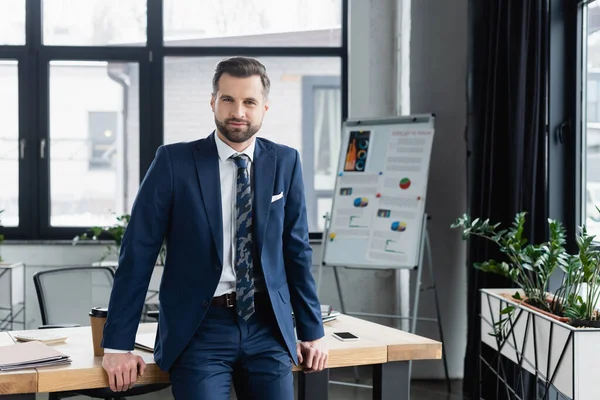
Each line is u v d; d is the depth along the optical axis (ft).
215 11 18.94
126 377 6.87
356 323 9.27
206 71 18.99
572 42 13.03
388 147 16.31
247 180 7.12
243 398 7.28
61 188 18.81
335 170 19.36
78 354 7.52
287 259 7.52
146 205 6.96
